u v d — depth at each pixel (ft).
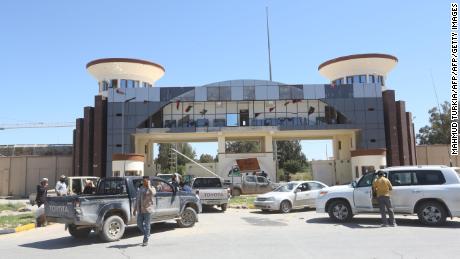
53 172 152.56
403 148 132.87
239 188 104.63
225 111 138.92
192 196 48.78
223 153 133.39
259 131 131.03
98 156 128.57
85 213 37.50
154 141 155.63
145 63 155.94
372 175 48.88
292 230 43.45
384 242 34.55
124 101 131.23
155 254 31.53
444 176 45.32
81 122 135.03
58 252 33.91
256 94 133.59
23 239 42.75
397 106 136.46
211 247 33.73
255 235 40.01
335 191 50.90
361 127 131.23
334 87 133.49
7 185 152.56
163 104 131.64
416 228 43.04
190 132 130.72
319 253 30.32
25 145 175.01
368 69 153.99
